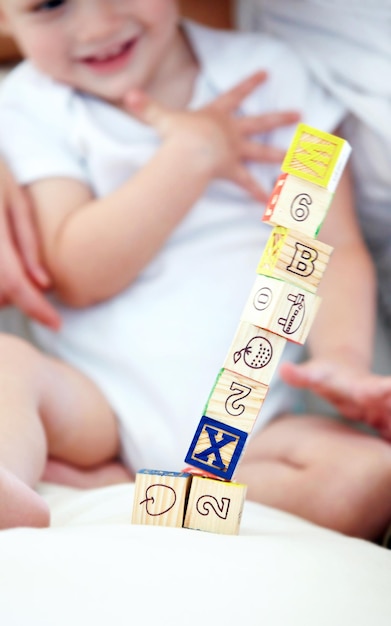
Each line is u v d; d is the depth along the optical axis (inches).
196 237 47.8
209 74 50.4
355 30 50.5
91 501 30.1
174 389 44.3
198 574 19.5
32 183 47.8
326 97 50.6
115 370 45.4
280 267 25.3
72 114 48.6
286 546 22.4
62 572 18.7
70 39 46.2
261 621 18.1
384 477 37.6
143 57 47.9
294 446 40.5
